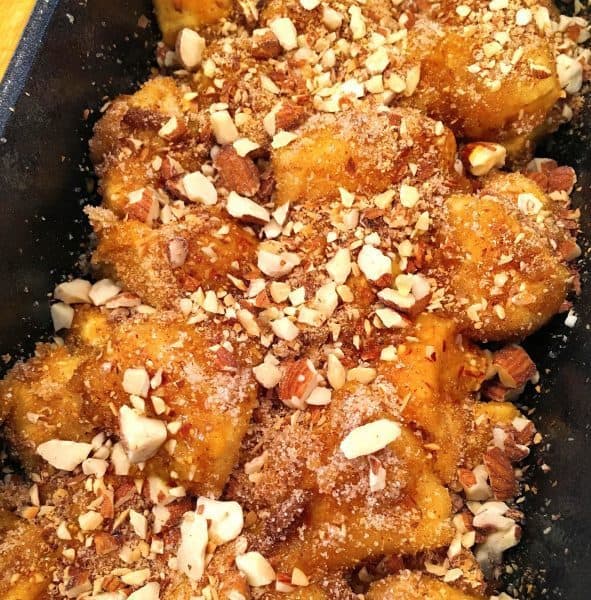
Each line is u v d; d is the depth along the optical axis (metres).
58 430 0.15
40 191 0.16
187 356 0.15
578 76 0.17
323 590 0.14
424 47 0.17
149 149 0.17
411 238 0.16
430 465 0.15
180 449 0.14
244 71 0.17
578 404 0.15
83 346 0.16
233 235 0.16
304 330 0.15
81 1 0.16
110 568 0.15
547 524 0.15
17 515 0.15
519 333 0.16
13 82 0.15
